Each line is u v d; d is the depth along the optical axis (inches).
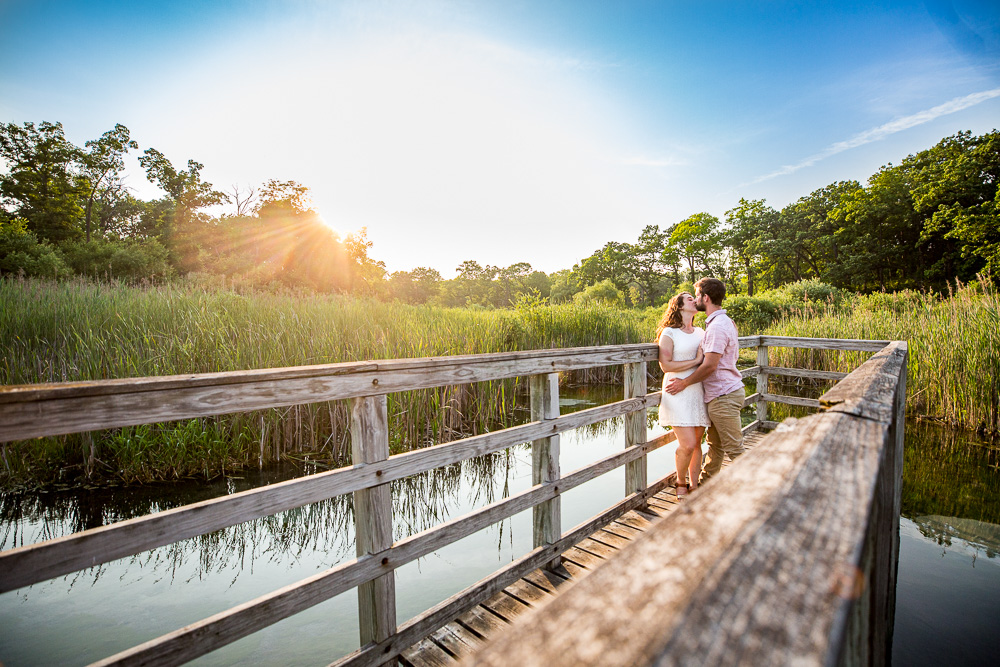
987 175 1179.3
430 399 256.7
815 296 860.0
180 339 237.9
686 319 134.2
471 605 96.7
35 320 245.0
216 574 137.9
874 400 46.3
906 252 1429.6
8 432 48.8
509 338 394.0
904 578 122.2
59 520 166.2
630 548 18.0
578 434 293.3
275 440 223.1
